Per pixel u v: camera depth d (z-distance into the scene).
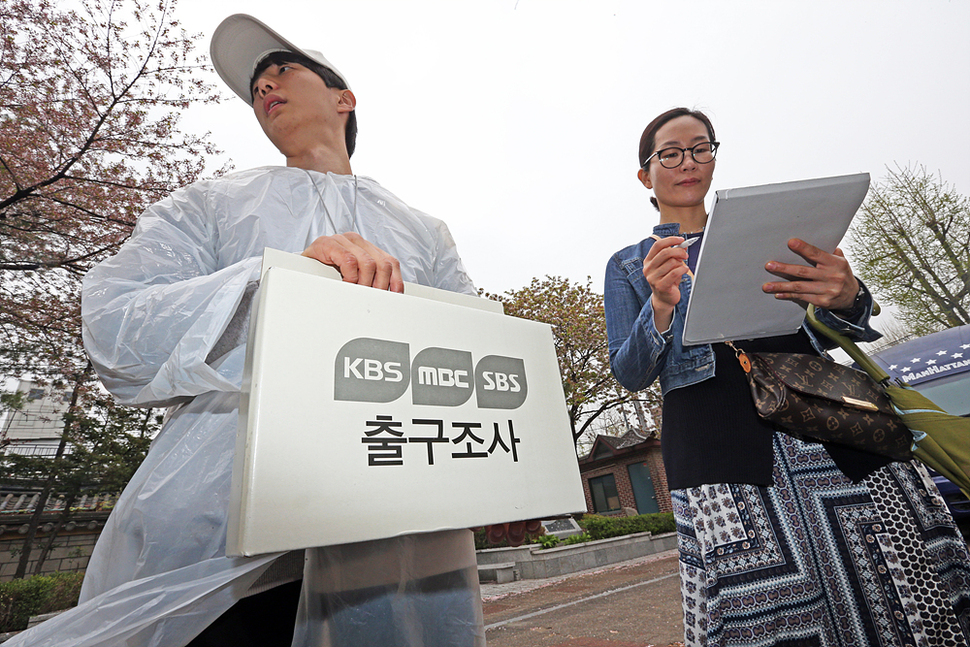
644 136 1.63
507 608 5.39
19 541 13.18
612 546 9.75
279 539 0.40
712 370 1.11
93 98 8.50
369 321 0.53
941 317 15.35
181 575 0.57
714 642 0.94
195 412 0.72
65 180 8.66
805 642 0.89
